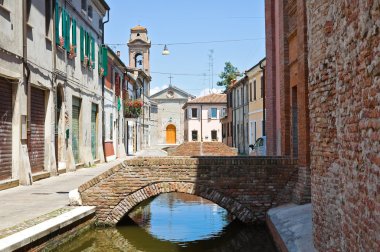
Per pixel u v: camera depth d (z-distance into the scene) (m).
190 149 32.38
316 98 7.88
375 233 4.33
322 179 7.38
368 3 4.45
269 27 20.19
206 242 12.42
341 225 6.01
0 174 15.88
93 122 30.75
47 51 20.20
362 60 4.75
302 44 11.79
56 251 10.30
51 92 20.70
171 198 21.52
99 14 31.61
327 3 7.16
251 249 11.27
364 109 4.72
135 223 15.02
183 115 81.75
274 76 19.95
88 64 27.97
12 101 16.88
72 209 12.52
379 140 4.21
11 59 16.20
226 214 16.86
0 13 15.27
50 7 20.83
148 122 68.31
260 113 36.62
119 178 13.47
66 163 23.38
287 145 14.97
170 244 12.25
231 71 70.44
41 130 20.19
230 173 13.52
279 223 11.15
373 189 4.40
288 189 13.39
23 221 10.59
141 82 57.25
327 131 7.12
